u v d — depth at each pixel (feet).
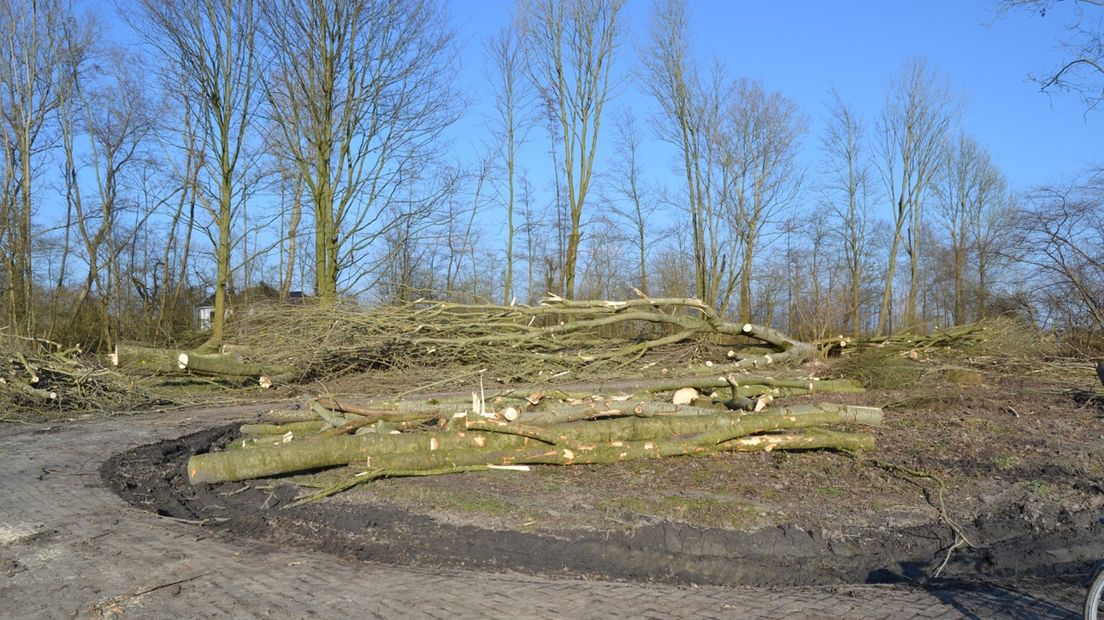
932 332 69.82
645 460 28.45
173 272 112.57
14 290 81.87
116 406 49.60
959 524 22.15
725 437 28.68
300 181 86.48
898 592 17.44
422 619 15.60
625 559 19.98
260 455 26.04
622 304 59.41
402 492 24.70
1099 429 34.68
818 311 72.64
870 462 28.27
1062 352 60.23
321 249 76.13
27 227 84.53
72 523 22.91
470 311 57.72
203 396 54.75
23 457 33.24
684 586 17.85
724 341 67.15
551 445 27.89
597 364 58.70
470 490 24.79
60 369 48.93
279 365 57.47
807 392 45.24
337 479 26.68
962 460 28.43
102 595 17.06
